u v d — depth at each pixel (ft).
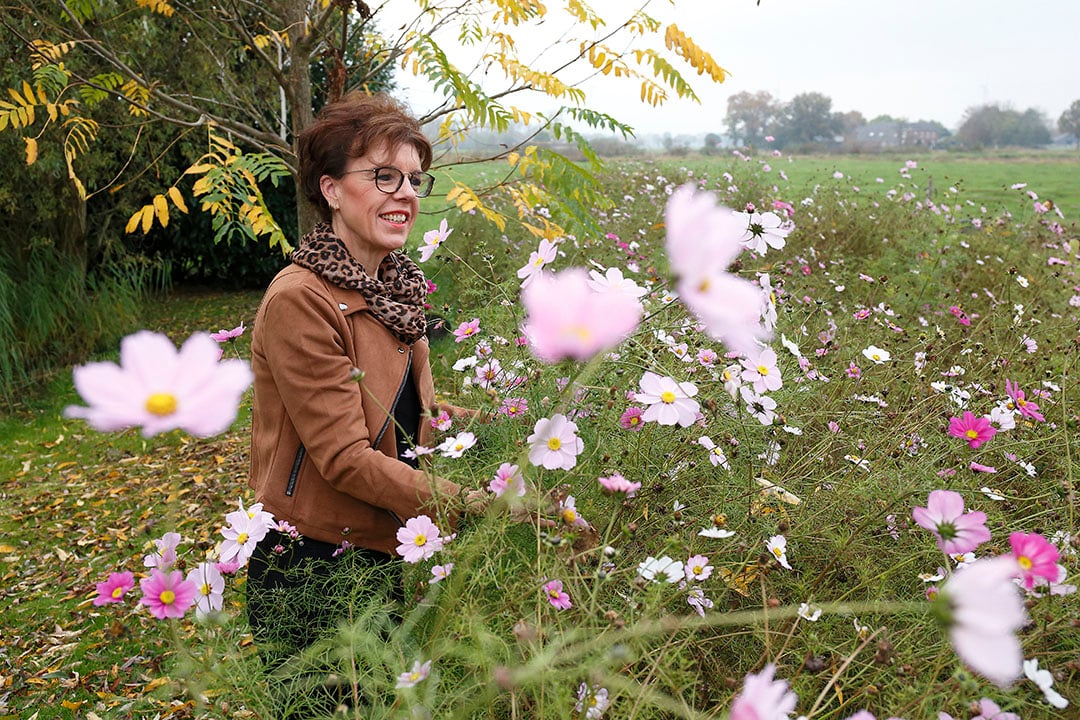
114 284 23.41
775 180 28.68
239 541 4.78
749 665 4.43
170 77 20.35
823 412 6.68
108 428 1.92
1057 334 11.28
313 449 4.98
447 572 4.04
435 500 4.31
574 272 1.83
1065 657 4.22
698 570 4.24
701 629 4.54
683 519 4.95
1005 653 2.34
